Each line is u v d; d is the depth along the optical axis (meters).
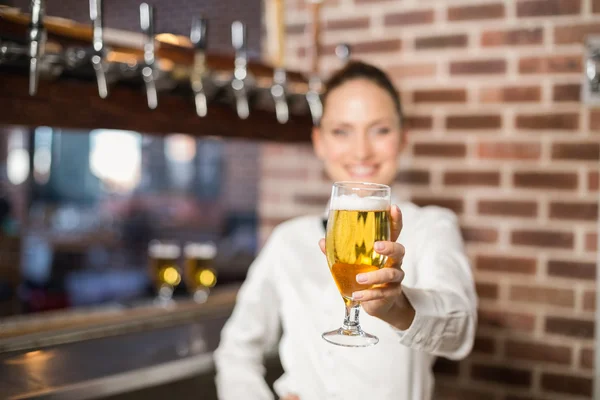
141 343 1.91
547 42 2.04
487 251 2.12
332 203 1.00
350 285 0.97
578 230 2.01
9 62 1.42
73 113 1.59
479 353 2.13
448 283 1.23
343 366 1.42
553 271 2.04
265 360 1.87
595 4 1.97
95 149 7.67
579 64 2.00
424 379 1.44
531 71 2.06
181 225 7.57
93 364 1.67
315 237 1.64
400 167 2.25
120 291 4.95
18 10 1.44
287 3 2.43
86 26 1.60
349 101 1.43
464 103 2.15
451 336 1.16
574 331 2.01
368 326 1.41
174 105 1.81
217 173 7.66
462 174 2.16
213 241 7.15
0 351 1.71
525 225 2.07
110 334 1.98
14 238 3.61
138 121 1.73
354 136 1.44
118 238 6.64
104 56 1.49
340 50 2.01
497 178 2.11
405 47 2.24
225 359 1.72
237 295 2.50
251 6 2.24
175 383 1.76
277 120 2.14
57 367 1.62
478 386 2.13
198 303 2.34
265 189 2.53
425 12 2.21
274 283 1.72
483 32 2.12
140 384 1.64
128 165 7.76
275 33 2.13
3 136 6.84
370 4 2.29
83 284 5.09
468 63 2.14
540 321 2.06
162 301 2.35
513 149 2.09
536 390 2.06
